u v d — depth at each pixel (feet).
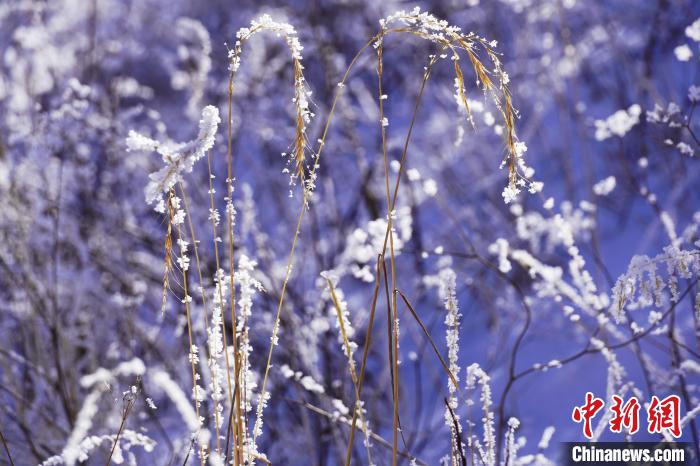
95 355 10.68
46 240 12.10
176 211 4.99
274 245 14.43
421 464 6.95
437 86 21.33
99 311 11.93
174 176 4.55
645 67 17.95
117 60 18.06
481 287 13.43
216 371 5.46
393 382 5.28
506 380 12.13
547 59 17.84
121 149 13.93
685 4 19.49
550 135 19.03
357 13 20.65
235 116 16.89
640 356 8.61
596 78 19.80
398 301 12.51
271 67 18.03
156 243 13.51
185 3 23.20
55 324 10.25
